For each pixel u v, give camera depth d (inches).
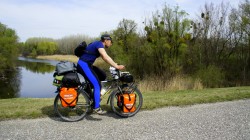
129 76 201.8
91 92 196.7
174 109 227.1
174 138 156.3
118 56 785.6
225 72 711.1
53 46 4699.8
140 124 183.5
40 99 286.0
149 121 190.7
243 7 752.3
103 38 195.9
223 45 758.5
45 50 4645.7
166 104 241.3
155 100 254.4
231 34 764.6
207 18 733.3
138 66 754.2
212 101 260.1
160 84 523.8
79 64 190.5
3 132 164.7
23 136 158.2
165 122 188.2
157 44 660.7
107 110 220.1
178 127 176.7
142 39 761.0
